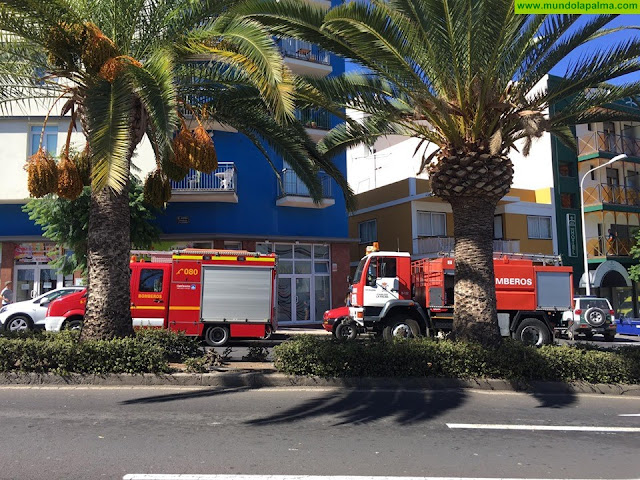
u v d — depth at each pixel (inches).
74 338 366.9
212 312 585.9
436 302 589.6
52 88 387.5
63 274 761.6
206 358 365.4
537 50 361.1
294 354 341.7
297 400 293.6
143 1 342.3
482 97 341.4
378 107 379.6
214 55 322.0
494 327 363.3
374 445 211.0
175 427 233.0
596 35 385.1
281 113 265.9
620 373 343.0
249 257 601.6
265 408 273.0
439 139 384.2
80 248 703.1
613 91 374.6
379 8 312.3
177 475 172.7
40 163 335.6
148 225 743.1
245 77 370.3
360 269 625.9
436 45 331.0
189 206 842.2
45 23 313.9
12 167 788.6
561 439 226.2
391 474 177.9
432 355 342.0
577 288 1182.3
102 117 277.3
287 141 411.8
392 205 1099.9
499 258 633.0
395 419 254.2
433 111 354.9
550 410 283.9
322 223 924.6
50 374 327.6
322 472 178.5
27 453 194.1
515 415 269.9
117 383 328.5
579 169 1237.1
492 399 309.0
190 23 340.2
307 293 906.1
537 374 341.7
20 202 804.0
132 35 349.4
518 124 362.6
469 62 335.9
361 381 335.3
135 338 351.3
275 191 885.8
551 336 618.2
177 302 580.4
